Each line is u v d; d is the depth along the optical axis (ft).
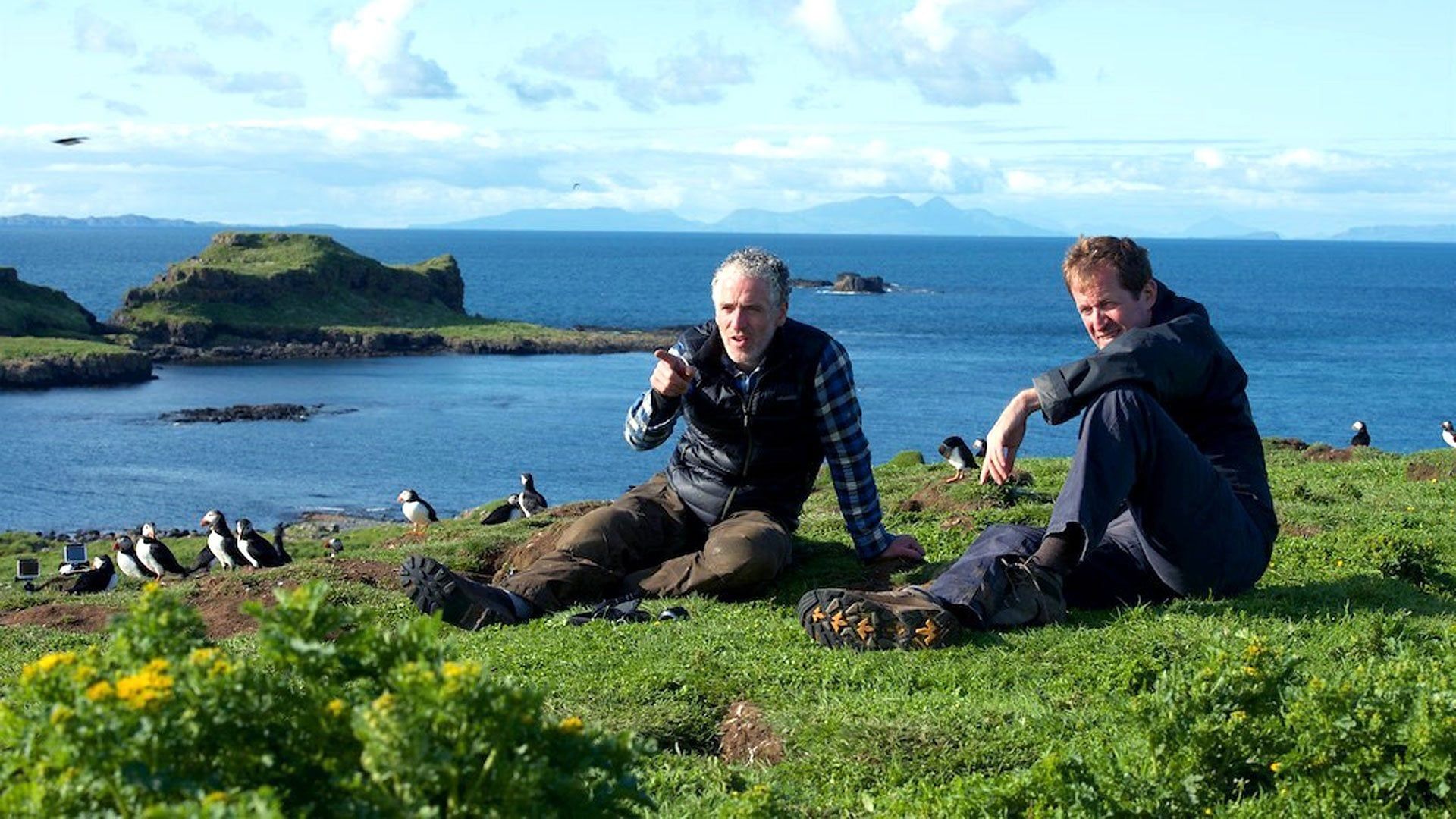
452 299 483.51
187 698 11.49
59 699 11.64
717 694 24.64
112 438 231.71
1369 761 17.76
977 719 22.12
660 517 33.76
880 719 22.06
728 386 32.58
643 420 32.96
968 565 27.86
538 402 279.90
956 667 25.27
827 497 54.60
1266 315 529.86
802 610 27.27
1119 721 21.42
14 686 27.02
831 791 20.02
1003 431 26.89
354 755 11.85
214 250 469.16
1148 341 27.30
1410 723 17.99
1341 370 327.88
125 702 11.09
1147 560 29.01
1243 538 28.32
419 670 11.55
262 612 12.18
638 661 26.63
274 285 428.56
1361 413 250.98
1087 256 28.76
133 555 80.94
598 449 221.87
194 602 38.88
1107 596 29.22
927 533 39.17
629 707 23.99
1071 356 360.69
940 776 20.25
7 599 43.32
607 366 357.41
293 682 21.43
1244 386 29.55
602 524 33.01
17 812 11.28
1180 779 17.98
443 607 30.48
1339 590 30.12
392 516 172.24
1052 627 27.35
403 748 11.07
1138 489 27.30
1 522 167.84
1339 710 18.17
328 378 325.42
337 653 12.22
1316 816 17.21
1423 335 444.96
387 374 335.67
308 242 479.00
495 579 39.55
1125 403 26.43
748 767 21.42
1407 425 236.63
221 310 412.16
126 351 329.52
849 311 529.86
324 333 402.11
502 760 11.58
